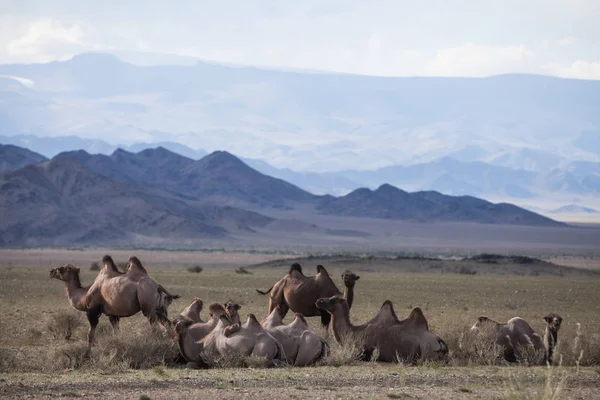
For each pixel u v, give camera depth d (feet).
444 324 327.06
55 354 220.43
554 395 156.15
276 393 172.55
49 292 558.97
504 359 238.68
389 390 178.81
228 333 216.13
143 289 253.65
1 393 170.91
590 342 240.32
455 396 172.76
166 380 187.32
